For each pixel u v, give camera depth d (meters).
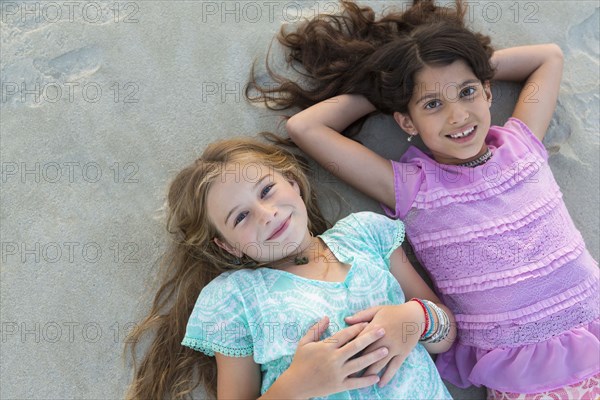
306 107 1.79
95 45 1.82
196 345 1.50
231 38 1.84
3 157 1.77
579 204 1.79
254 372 1.50
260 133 1.79
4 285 1.72
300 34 1.81
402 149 1.81
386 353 1.41
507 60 1.75
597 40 1.86
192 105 1.81
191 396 1.67
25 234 1.75
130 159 1.78
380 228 1.59
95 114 1.79
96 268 1.74
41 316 1.72
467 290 1.58
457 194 1.59
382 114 1.82
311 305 1.46
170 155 1.79
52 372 1.70
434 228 1.61
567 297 1.54
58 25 1.83
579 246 1.58
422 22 1.80
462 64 1.56
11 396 1.68
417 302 1.51
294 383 1.38
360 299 1.48
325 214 1.78
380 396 1.45
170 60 1.82
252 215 1.47
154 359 1.68
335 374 1.38
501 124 1.83
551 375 1.52
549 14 1.86
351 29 1.83
